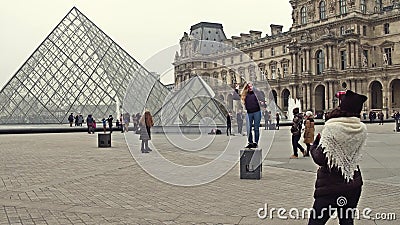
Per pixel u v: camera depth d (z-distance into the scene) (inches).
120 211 446.6
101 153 1115.3
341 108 279.3
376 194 525.7
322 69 4813.0
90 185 608.4
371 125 3093.0
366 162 865.5
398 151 1102.4
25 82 2987.2
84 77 3075.8
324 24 4793.3
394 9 4485.7
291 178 668.7
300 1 5201.8
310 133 991.0
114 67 3176.7
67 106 2974.9
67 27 3314.5
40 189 577.3
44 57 3112.7
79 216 426.0
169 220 407.5
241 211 443.2
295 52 5108.3
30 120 2901.1
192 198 513.0
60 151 1183.6
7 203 487.8
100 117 2972.4
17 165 850.8
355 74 4463.6
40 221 406.9
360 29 4596.5
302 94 4995.1
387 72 4269.2
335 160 272.8
